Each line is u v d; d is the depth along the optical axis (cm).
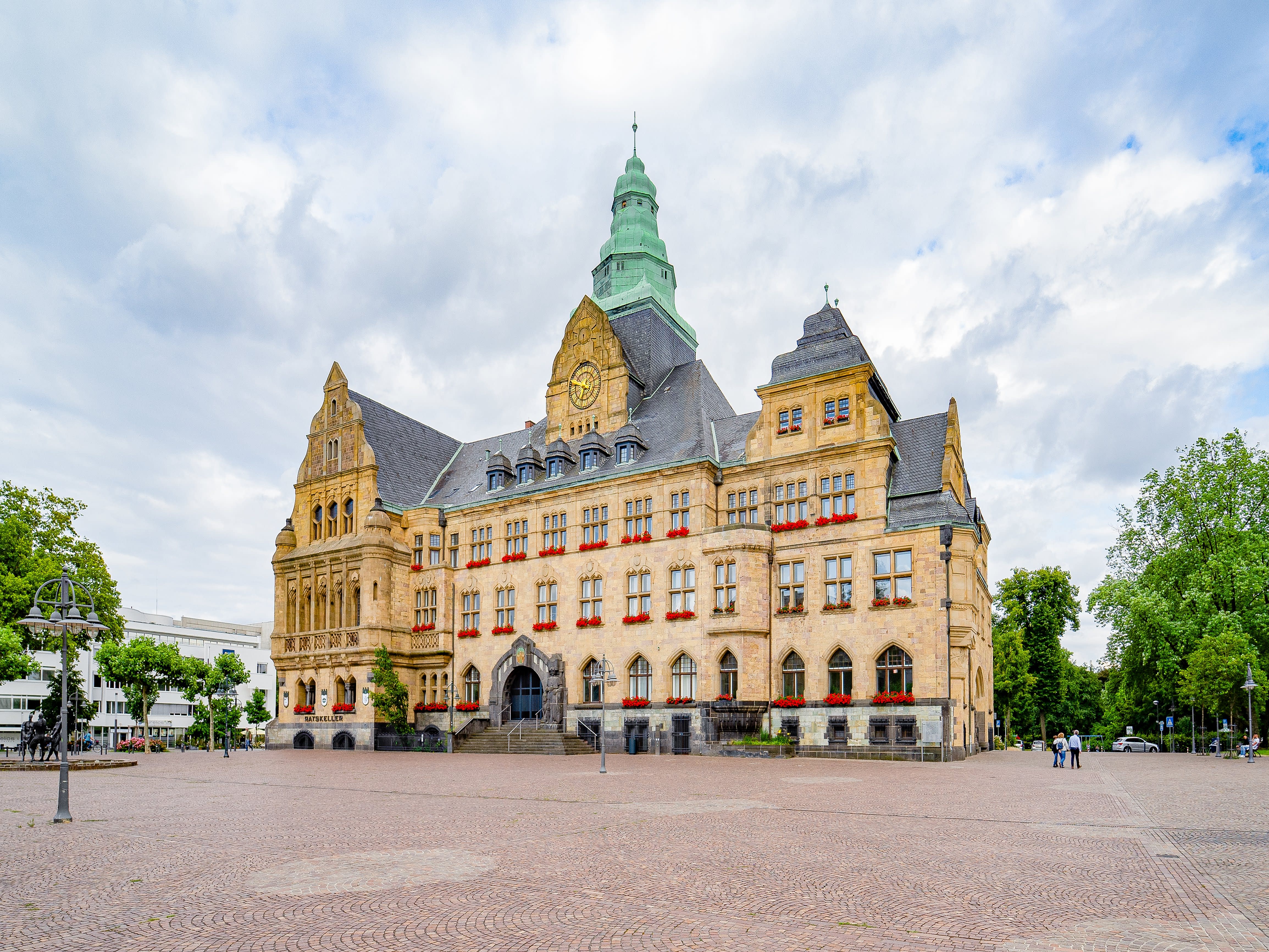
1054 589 8350
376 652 6450
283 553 7269
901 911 1141
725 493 5697
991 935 1028
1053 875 1365
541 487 6388
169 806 2395
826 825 1927
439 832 1833
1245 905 1172
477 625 6512
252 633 17162
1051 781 3238
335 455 7188
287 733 6956
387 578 6638
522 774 3628
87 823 2020
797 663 5228
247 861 1497
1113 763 4691
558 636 6047
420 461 7512
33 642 6197
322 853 1578
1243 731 6738
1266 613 6016
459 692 6500
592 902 1190
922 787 2911
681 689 5512
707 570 5450
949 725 4647
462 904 1178
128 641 13038
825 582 5184
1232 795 2680
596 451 6306
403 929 1059
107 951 984
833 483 5278
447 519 6862
